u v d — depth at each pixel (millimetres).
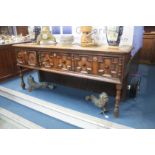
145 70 3684
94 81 2475
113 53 1600
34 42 2598
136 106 2145
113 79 1704
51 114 2145
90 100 2311
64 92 2611
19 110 2301
